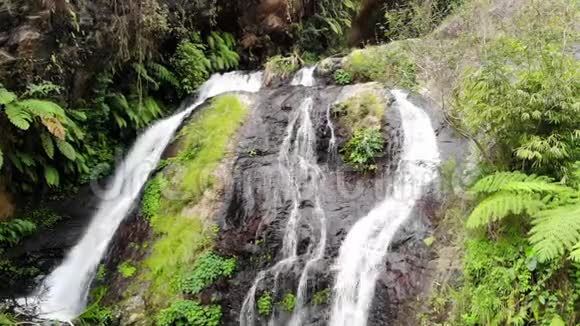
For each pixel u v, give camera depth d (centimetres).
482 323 455
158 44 999
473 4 662
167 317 570
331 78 927
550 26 527
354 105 749
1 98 654
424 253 550
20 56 711
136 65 923
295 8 1276
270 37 1270
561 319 409
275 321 570
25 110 675
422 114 715
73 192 823
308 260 593
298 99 806
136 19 884
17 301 658
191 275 601
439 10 796
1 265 700
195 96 1053
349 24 1384
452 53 623
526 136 485
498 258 470
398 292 532
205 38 1159
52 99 762
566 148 473
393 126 708
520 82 492
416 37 814
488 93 495
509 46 536
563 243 396
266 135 755
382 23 1392
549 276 426
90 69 832
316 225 624
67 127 777
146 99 958
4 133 713
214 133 768
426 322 498
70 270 714
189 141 776
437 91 677
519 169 506
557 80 471
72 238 759
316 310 563
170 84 1022
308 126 751
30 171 766
